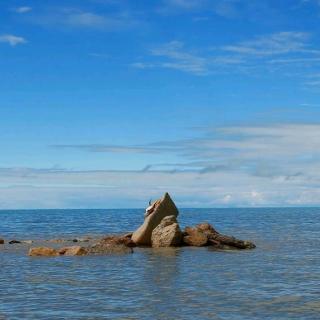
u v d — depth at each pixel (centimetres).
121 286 2761
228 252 4509
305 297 2445
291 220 13238
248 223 11156
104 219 14000
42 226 9700
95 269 3431
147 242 5066
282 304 2292
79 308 2214
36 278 3047
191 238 5022
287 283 2852
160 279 2998
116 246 4522
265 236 6694
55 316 2069
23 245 5294
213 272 3284
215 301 2352
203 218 15138
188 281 2922
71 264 3681
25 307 2242
